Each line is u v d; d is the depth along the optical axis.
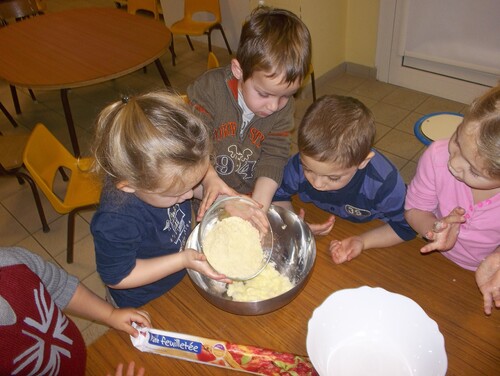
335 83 3.20
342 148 0.86
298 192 1.13
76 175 1.85
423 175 0.98
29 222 2.23
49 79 2.11
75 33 2.57
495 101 0.66
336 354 0.70
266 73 0.93
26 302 0.73
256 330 0.80
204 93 1.12
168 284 1.03
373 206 1.04
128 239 0.82
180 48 3.96
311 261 0.84
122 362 0.76
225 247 0.86
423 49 2.80
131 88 3.44
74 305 0.85
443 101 2.86
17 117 3.20
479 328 0.77
